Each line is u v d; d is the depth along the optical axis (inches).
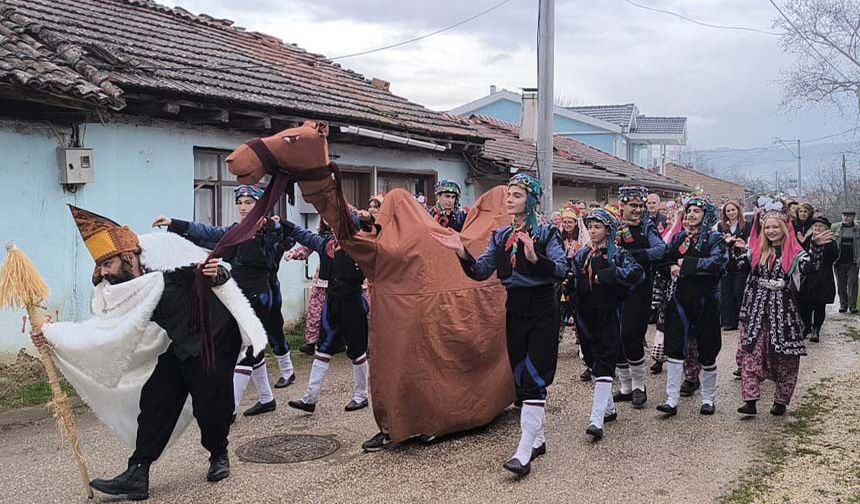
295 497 192.9
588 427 239.0
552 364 211.2
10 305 186.5
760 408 276.4
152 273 186.4
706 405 269.0
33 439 242.1
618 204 283.1
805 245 405.4
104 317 187.2
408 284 225.5
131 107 346.9
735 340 415.8
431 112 592.1
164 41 448.8
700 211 261.6
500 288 241.8
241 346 203.5
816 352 383.6
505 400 249.4
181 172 374.9
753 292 265.1
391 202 234.4
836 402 281.7
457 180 569.0
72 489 199.5
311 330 377.4
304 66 573.6
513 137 828.0
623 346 277.4
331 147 456.4
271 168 184.2
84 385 190.7
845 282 535.2
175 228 229.6
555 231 213.3
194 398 197.0
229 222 410.3
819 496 192.7
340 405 279.4
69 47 333.7
